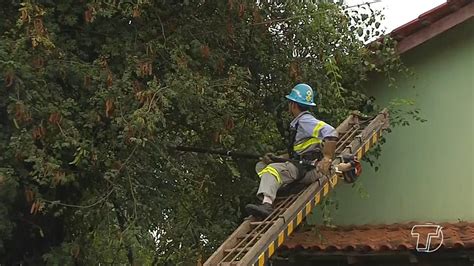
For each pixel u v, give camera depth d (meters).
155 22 8.16
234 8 7.91
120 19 7.99
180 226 8.44
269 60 8.70
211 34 8.21
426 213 9.09
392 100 8.93
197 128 8.41
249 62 8.79
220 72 8.29
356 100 8.76
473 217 8.74
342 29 8.62
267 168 6.65
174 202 8.21
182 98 7.35
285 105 8.72
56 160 6.91
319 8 8.53
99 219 7.68
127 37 7.87
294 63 8.50
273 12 8.64
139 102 7.08
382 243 7.96
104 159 7.40
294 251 8.51
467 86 9.04
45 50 7.18
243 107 8.63
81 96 7.59
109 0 7.32
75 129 7.03
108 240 7.65
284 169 6.64
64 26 8.05
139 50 7.83
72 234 8.45
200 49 7.77
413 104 8.73
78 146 7.09
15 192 7.11
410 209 9.23
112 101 7.12
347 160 6.74
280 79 8.73
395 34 9.09
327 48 8.54
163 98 6.88
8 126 7.27
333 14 8.52
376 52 8.83
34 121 7.06
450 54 9.20
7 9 7.74
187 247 8.53
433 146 9.18
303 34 8.58
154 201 7.91
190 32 8.10
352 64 8.76
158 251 8.54
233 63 8.70
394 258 8.28
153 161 7.91
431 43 9.34
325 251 8.28
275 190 6.55
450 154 9.05
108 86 7.24
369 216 9.52
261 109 8.95
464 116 9.01
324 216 8.38
